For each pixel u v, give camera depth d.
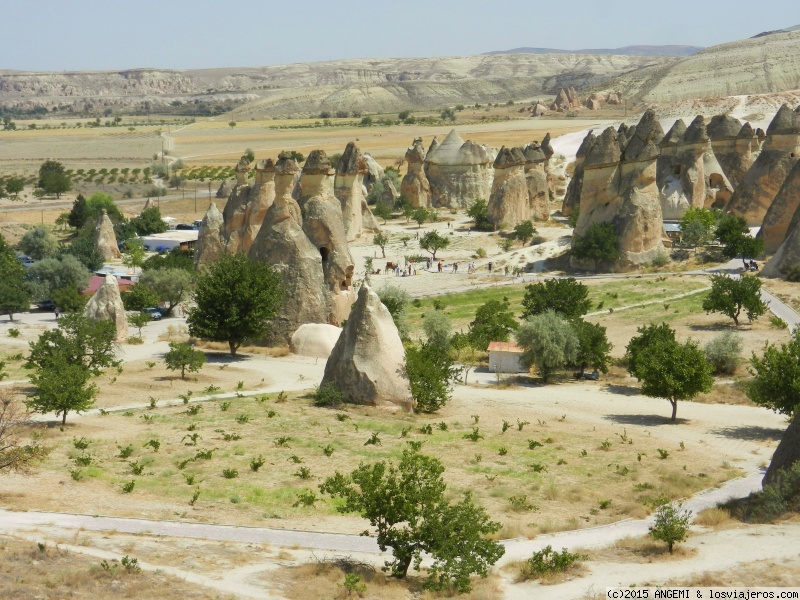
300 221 80.69
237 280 74.44
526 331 68.94
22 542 32.41
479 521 35.84
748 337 75.81
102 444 48.50
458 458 48.72
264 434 51.91
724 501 41.47
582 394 65.56
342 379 59.84
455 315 91.12
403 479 34.31
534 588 30.80
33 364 63.38
